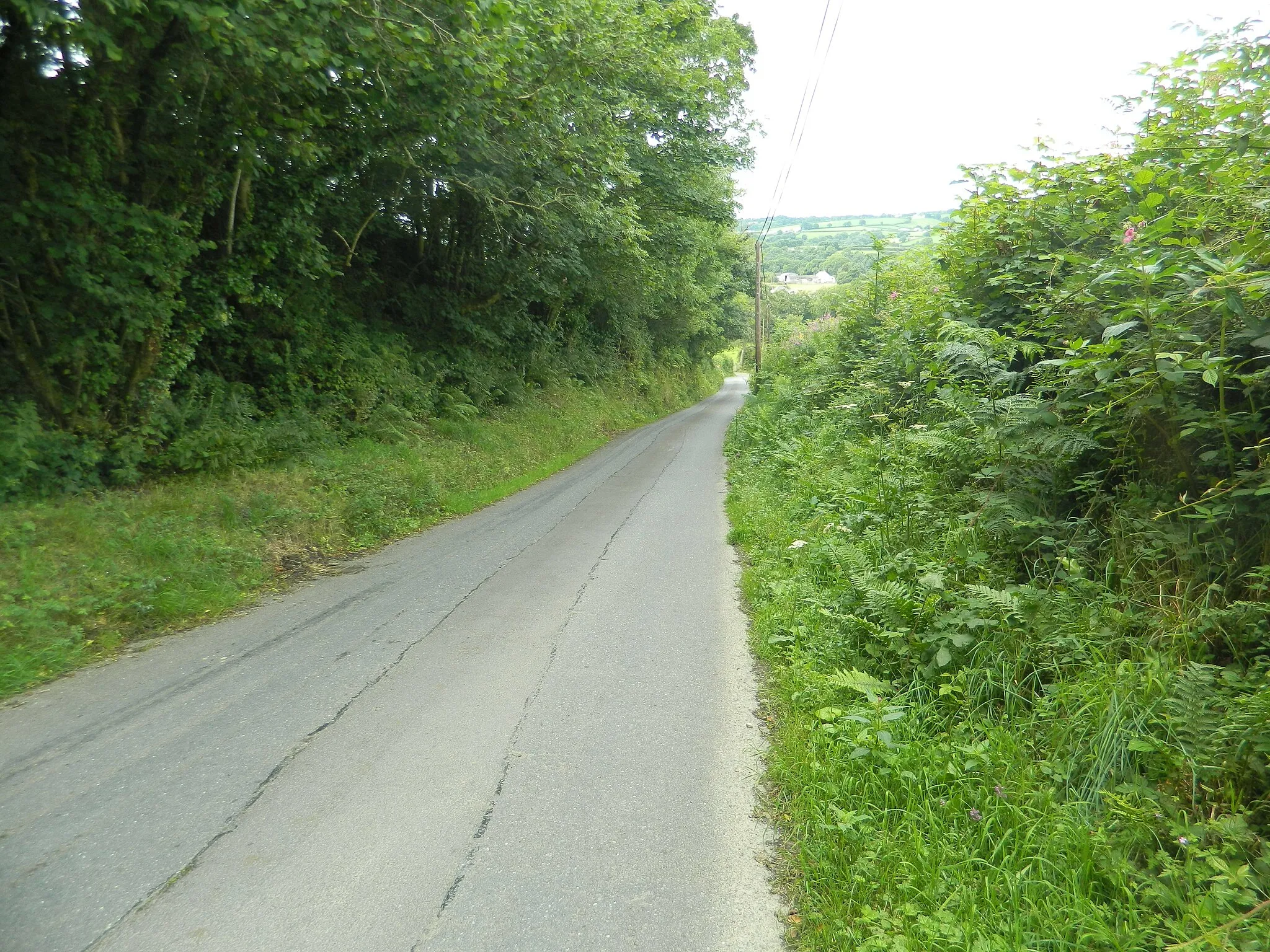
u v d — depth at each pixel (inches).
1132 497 173.6
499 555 329.4
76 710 172.4
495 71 339.0
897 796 129.7
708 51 813.2
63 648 203.0
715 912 109.6
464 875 115.9
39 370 310.8
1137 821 110.4
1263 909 93.0
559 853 121.9
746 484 492.7
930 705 153.3
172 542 273.6
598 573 296.7
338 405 512.1
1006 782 125.5
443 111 374.3
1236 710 117.5
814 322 877.2
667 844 125.1
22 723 165.9
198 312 377.7
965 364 264.7
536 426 777.6
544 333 963.3
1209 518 146.3
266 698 179.6
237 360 464.4
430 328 731.4
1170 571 156.6
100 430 328.2
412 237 729.6
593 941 103.0
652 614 245.4
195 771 145.3
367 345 565.3
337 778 143.3
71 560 246.1
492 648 213.2
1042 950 95.2
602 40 451.5
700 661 205.2
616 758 152.6
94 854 118.9
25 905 106.7
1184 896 100.2
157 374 354.9
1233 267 138.6
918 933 98.7
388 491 414.0
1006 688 148.6
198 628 233.0
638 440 935.0
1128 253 171.0
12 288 299.0
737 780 145.3
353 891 111.7
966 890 104.9
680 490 521.3
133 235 320.5
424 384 633.0
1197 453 165.6
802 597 235.6
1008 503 199.9
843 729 149.0
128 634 224.5
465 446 604.1
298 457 416.8
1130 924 97.5
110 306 316.8
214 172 356.8
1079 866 106.3
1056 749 131.8
